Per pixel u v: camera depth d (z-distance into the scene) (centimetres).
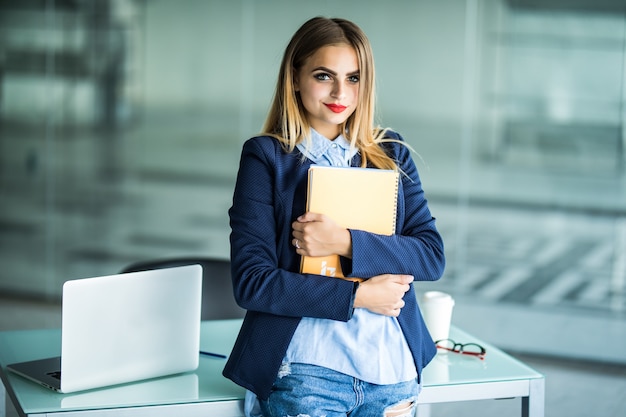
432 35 469
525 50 458
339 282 185
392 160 205
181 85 512
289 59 197
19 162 546
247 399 199
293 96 198
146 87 518
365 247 189
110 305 205
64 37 526
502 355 240
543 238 475
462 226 484
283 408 188
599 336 470
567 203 466
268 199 195
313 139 200
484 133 470
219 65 504
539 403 223
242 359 191
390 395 191
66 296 198
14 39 533
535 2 453
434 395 215
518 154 468
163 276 213
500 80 463
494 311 489
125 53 518
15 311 523
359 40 194
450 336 258
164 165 523
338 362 187
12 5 530
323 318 186
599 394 409
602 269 467
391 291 190
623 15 441
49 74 532
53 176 542
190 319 219
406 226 205
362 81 196
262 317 191
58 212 545
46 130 538
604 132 452
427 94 473
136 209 533
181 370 220
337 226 188
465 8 462
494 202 477
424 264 195
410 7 470
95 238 542
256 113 501
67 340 200
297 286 185
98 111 528
